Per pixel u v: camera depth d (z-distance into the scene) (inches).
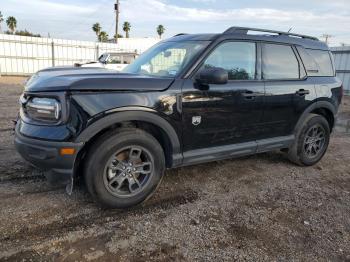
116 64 628.1
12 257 96.1
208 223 122.3
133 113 120.6
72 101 111.6
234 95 146.2
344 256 108.5
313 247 112.0
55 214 121.6
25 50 912.9
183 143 137.9
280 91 164.2
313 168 193.2
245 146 158.6
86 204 130.3
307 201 147.0
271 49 165.3
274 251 108.1
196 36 157.5
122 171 125.6
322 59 193.3
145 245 106.5
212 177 167.2
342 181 176.2
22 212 121.1
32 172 156.7
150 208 131.4
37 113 117.4
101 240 107.7
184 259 101.0
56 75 125.6
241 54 152.6
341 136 288.8
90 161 118.0
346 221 131.3
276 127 169.6
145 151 128.3
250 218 128.2
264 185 161.9
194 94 134.6
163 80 129.5
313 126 186.2
